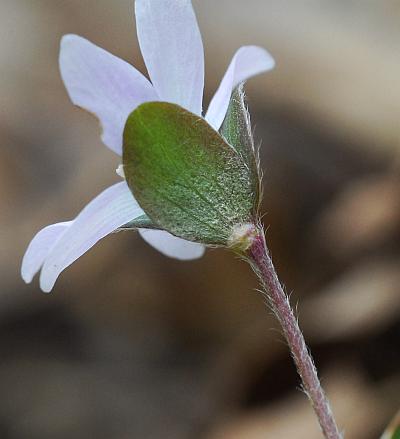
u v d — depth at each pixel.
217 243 0.10
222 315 0.22
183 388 0.22
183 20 0.10
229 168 0.10
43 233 0.10
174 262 0.22
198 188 0.10
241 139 0.10
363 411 0.18
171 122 0.10
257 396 0.20
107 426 0.22
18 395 0.22
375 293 0.19
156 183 0.10
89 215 0.10
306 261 0.21
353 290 0.20
